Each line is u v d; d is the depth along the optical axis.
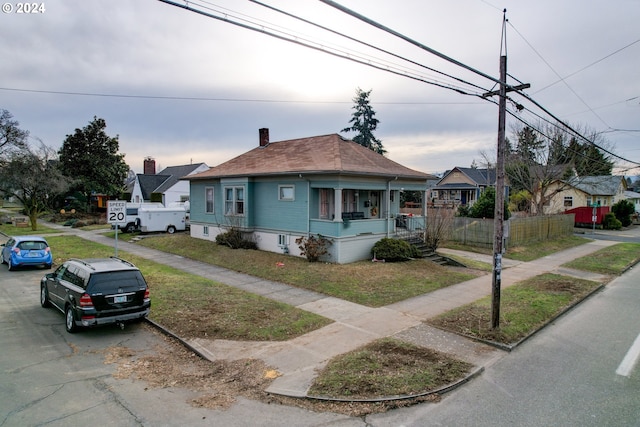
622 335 10.05
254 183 21.45
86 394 6.62
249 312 11.00
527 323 10.48
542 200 34.88
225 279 15.65
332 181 17.64
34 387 6.85
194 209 25.91
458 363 7.97
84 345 8.94
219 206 23.77
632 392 6.92
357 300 12.71
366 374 7.34
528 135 35.91
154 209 29.58
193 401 6.45
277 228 20.30
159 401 6.43
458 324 10.34
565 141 35.09
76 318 9.38
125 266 10.12
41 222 43.09
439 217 22.47
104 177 48.53
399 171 20.44
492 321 9.73
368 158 20.89
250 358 8.19
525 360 8.37
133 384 7.04
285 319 10.53
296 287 14.37
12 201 76.75
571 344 9.38
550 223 29.59
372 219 19.20
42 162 39.59
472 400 6.59
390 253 18.19
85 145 47.97
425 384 6.99
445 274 16.59
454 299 13.03
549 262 21.09
